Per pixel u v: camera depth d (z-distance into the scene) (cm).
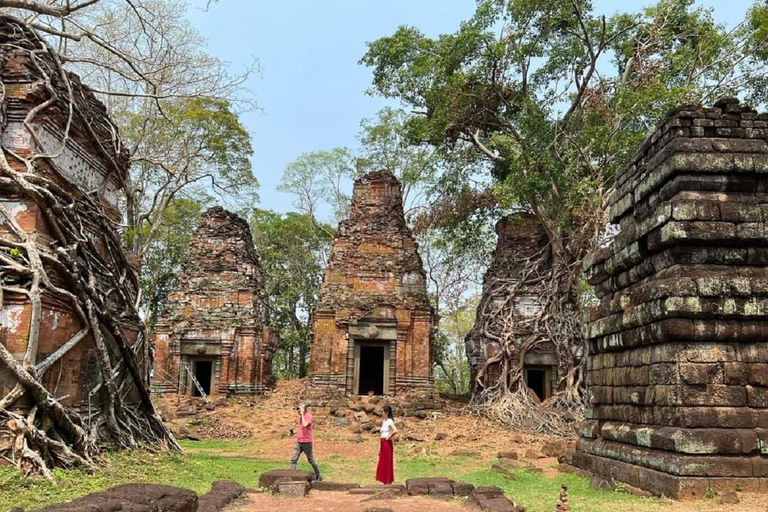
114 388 1158
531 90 2467
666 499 887
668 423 960
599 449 1195
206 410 2403
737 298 965
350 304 2544
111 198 1407
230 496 878
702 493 879
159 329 2739
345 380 2472
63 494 788
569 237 2489
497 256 2814
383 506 857
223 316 2750
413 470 1436
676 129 1038
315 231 4169
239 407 2481
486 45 2314
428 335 2552
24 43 1147
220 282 2827
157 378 2675
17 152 1068
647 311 1023
